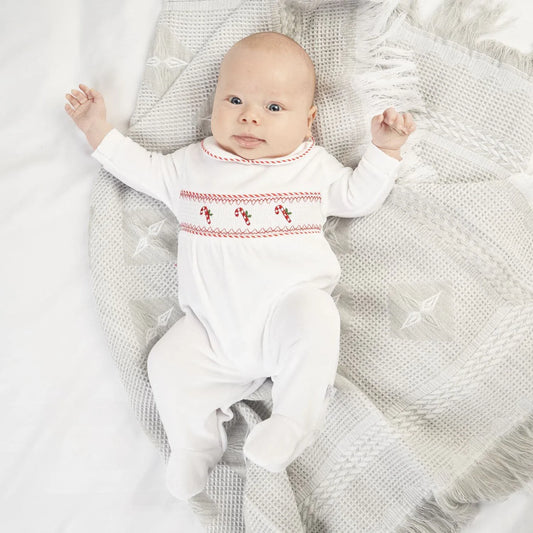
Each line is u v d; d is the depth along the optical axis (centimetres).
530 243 166
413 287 168
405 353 166
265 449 137
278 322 152
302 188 161
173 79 181
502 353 162
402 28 174
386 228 172
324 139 177
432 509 156
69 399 173
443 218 168
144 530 166
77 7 183
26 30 182
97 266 175
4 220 179
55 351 175
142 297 177
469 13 174
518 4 175
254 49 161
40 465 170
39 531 166
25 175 180
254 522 158
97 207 177
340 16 175
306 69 163
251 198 159
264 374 162
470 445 160
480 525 155
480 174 171
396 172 163
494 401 162
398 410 165
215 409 158
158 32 180
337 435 163
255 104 160
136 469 170
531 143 170
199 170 166
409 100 174
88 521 167
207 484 169
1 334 175
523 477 155
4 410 172
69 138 181
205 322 161
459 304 165
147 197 180
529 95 169
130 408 174
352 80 175
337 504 162
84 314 177
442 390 163
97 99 174
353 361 170
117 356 173
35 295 177
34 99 181
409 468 157
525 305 162
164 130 180
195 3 179
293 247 158
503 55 170
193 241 161
